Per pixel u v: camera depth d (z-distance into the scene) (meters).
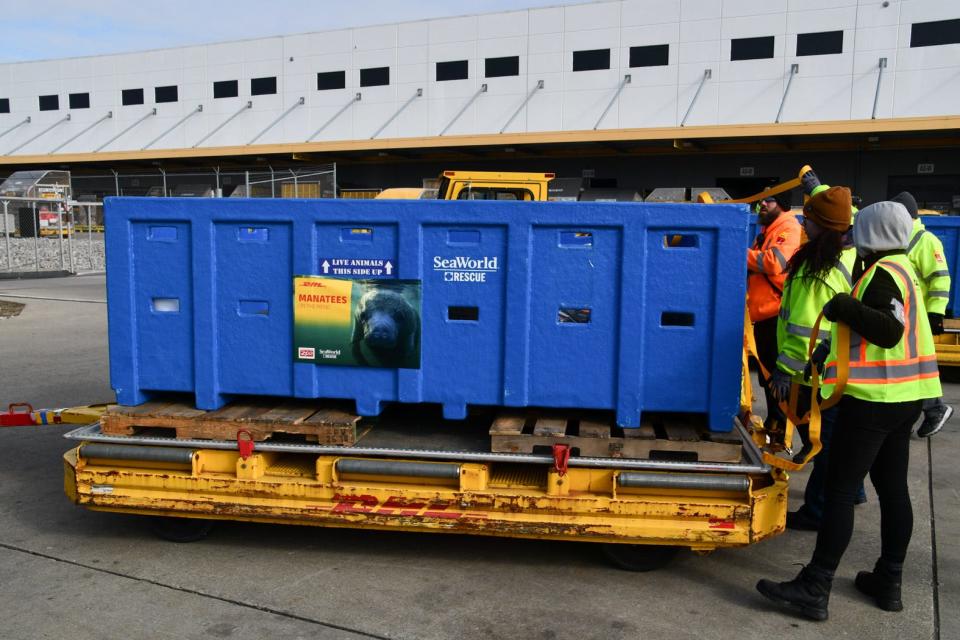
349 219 3.84
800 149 29.47
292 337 3.99
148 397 4.30
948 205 27.86
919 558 4.04
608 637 3.22
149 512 3.99
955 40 26.00
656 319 3.69
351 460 3.79
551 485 3.62
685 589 3.68
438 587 3.66
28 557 4.02
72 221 28.42
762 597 3.61
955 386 8.73
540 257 3.74
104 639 3.18
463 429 4.20
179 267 4.06
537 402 3.81
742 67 28.72
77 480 4.00
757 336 5.00
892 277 3.26
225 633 3.23
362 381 3.95
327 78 35.91
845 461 3.34
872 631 3.30
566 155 32.97
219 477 3.88
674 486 3.56
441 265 3.81
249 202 3.93
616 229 3.67
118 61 40.56
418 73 34.00
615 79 30.61
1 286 19.62
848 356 3.31
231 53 37.84
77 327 12.76
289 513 3.81
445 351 3.86
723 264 3.60
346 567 3.88
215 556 4.02
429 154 34.78
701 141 29.11
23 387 8.21
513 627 3.29
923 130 25.11
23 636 3.20
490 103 32.75
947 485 5.20
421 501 3.70
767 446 3.92
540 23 31.64
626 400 3.73
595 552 4.08
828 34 27.53
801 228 4.93
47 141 42.53
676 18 29.56
